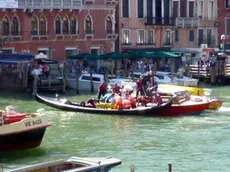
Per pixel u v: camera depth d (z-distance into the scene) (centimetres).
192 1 7888
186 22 7788
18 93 5597
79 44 6881
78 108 4422
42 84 5728
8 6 6200
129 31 7400
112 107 4394
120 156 3206
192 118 4291
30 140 3294
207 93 5472
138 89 4775
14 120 3297
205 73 6612
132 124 4041
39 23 6544
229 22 8206
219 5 8144
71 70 6231
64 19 6738
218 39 8138
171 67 6625
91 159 2569
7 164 3061
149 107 4319
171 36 7719
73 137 3638
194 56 7462
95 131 3812
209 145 3444
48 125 3341
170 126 3991
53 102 4591
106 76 5819
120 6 7312
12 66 5800
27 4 6359
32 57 5756
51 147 3394
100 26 7050
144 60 6556
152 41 7581
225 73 6600
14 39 6334
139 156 3203
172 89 5159
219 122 4141
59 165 2522
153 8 7562
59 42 6719
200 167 2998
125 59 6309
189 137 3650
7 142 3228
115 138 3619
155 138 3622
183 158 3164
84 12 6888
